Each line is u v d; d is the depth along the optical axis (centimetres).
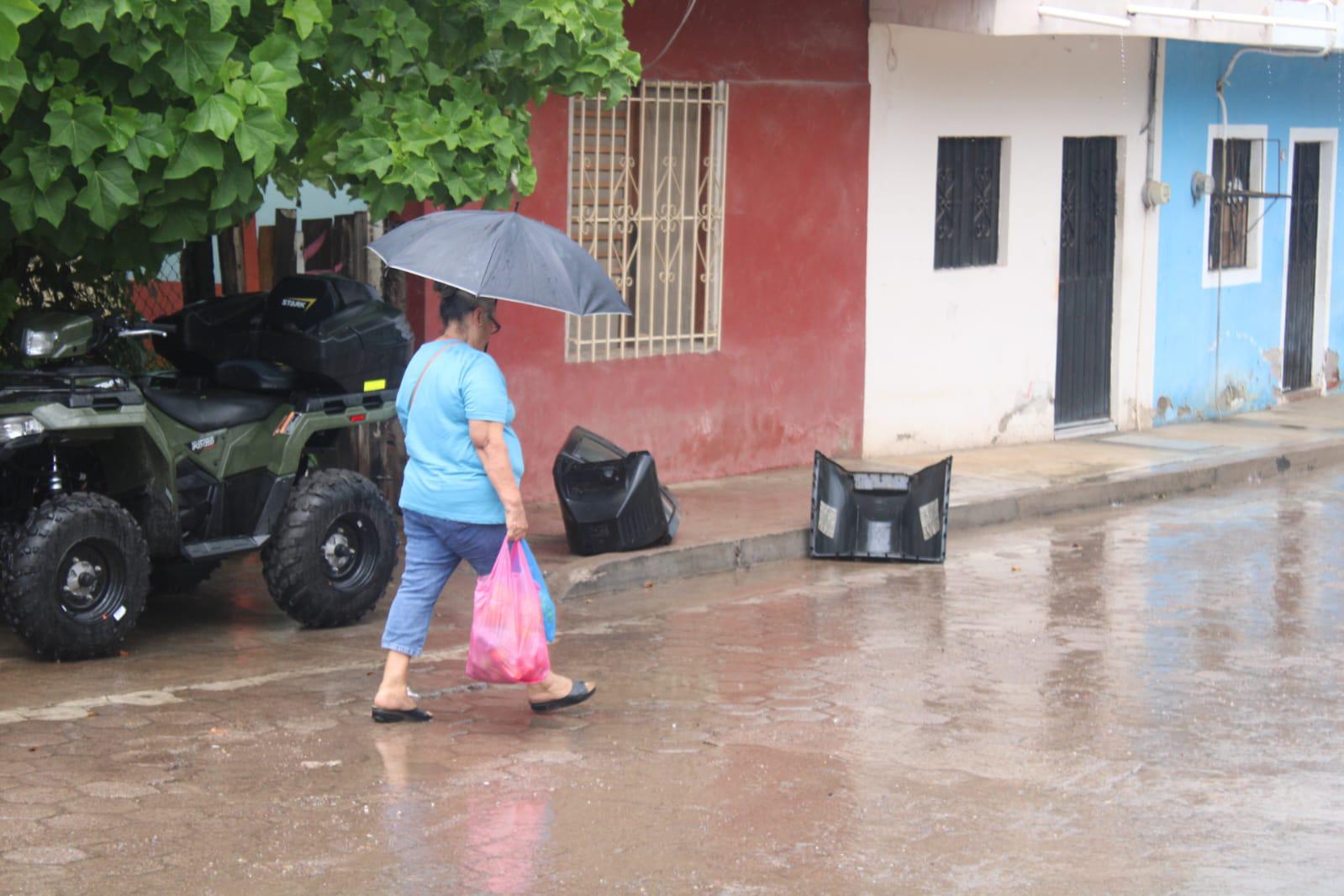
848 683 786
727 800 603
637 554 1015
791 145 1327
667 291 1249
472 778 619
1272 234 1933
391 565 869
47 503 746
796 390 1362
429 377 666
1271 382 1959
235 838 545
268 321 861
